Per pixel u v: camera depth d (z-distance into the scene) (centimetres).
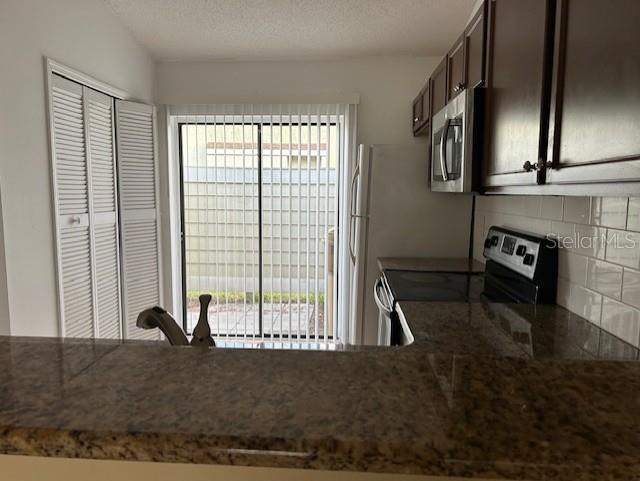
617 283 127
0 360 59
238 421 44
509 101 134
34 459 49
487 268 224
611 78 81
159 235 343
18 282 202
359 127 345
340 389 51
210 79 345
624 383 53
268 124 350
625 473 39
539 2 111
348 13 270
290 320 366
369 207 287
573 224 152
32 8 206
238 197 359
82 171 257
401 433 42
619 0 78
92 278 268
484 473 40
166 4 266
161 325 91
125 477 49
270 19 279
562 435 42
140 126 317
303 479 48
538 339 127
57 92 232
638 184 75
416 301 175
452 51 221
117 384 51
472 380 53
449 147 195
